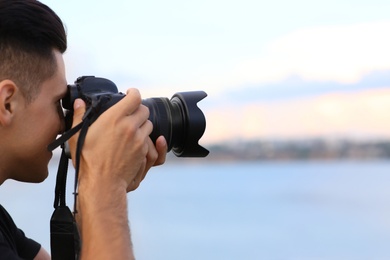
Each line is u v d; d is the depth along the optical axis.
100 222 1.58
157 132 1.79
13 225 1.93
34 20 1.65
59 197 1.74
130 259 1.58
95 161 1.63
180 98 1.87
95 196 1.60
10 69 1.63
